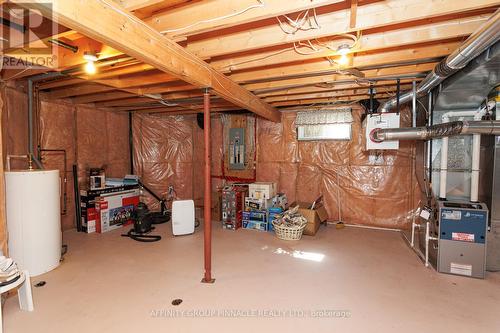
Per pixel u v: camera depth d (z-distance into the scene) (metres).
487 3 1.69
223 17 1.87
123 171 5.69
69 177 4.71
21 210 2.87
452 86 2.85
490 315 2.24
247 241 4.11
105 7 1.61
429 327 2.09
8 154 3.46
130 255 3.54
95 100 4.50
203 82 2.63
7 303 2.42
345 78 3.26
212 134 6.12
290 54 2.57
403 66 3.02
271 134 5.63
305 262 3.31
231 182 5.96
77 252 3.65
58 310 2.32
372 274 2.99
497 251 3.06
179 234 4.40
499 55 2.05
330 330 2.06
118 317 2.22
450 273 3.00
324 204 5.27
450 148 3.47
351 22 1.92
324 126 5.14
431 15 1.80
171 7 2.00
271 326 2.11
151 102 4.69
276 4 1.74
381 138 3.59
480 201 3.30
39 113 4.19
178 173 6.17
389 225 4.85
